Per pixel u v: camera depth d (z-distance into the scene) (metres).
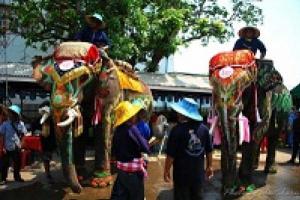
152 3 14.87
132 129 5.30
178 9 14.70
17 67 15.08
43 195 7.50
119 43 12.68
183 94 16.33
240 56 7.73
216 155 12.64
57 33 14.91
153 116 13.28
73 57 7.34
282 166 11.62
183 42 16.14
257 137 8.36
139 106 5.45
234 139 7.34
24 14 14.02
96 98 7.93
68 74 7.16
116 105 8.09
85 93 7.71
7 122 8.89
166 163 5.57
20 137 9.05
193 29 16.09
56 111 6.99
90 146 13.79
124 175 5.27
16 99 16.22
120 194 5.26
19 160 8.91
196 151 5.48
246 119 7.51
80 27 13.41
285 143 16.91
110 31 12.86
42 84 7.52
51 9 14.09
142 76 16.14
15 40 18.61
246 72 7.59
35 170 10.22
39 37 14.69
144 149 5.27
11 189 8.05
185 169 5.46
